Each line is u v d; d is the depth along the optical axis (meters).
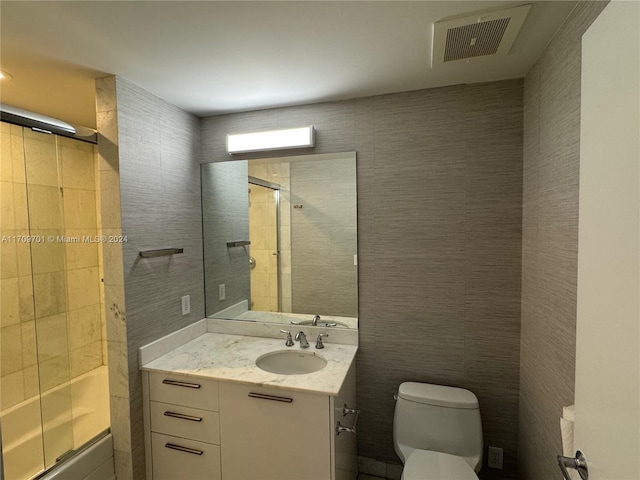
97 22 1.13
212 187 2.15
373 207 1.89
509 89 1.66
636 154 0.55
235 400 1.52
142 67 1.47
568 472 0.89
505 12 1.10
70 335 2.21
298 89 1.75
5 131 1.86
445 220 1.78
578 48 1.06
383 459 1.93
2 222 1.89
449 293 1.79
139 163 1.66
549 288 1.31
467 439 1.61
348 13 1.12
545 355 1.35
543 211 1.37
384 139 1.85
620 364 0.59
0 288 1.91
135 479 1.63
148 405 1.67
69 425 1.77
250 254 2.11
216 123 2.14
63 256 2.10
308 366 1.86
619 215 0.60
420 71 1.57
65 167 2.17
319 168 1.96
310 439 1.43
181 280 1.97
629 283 0.57
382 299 1.90
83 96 1.78
